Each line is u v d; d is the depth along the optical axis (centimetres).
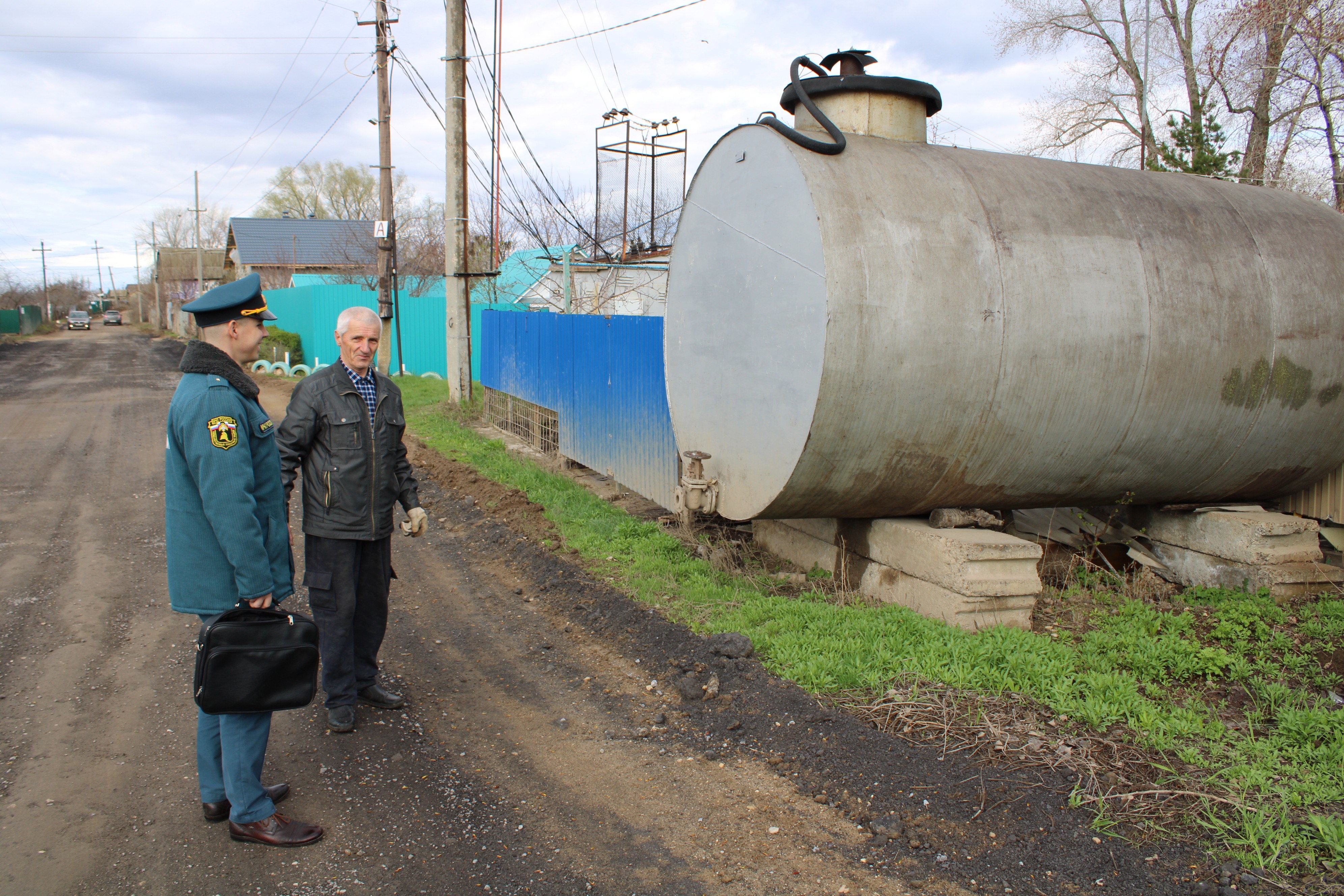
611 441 897
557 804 345
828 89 546
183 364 299
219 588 300
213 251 6962
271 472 317
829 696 398
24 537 762
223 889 292
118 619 562
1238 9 1274
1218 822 299
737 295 550
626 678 465
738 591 557
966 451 500
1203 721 383
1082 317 491
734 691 420
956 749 349
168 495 300
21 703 437
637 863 305
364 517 398
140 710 431
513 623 561
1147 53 1441
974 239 484
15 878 295
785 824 324
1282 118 1330
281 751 389
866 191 480
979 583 475
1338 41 1115
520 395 1258
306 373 2606
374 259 3397
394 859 309
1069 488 549
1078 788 321
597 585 589
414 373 2364
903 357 465
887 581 542
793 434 492
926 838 304
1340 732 356
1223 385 520
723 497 585
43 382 2291
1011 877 283
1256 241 542
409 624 559
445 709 435
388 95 1848
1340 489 593
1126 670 432
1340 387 545
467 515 827
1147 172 578
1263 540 555
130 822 332
